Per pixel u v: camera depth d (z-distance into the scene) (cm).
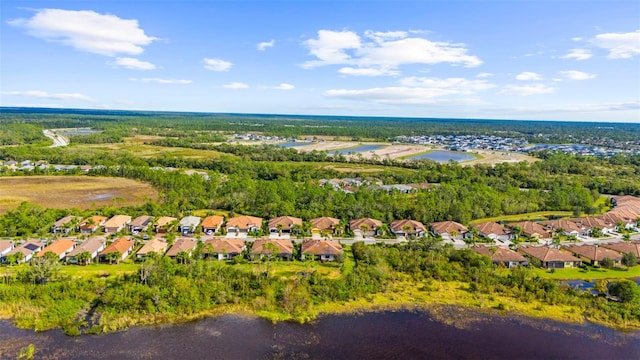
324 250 10744
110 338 7288
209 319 7956
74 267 9938
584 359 7000
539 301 8831
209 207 15512
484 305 8638
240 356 6894
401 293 9119
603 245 11794
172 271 9100
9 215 13262
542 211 16350
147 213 14162
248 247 11369
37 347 6981
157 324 7744
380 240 12506
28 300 8175
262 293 8706
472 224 14300
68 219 12988
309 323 7919
